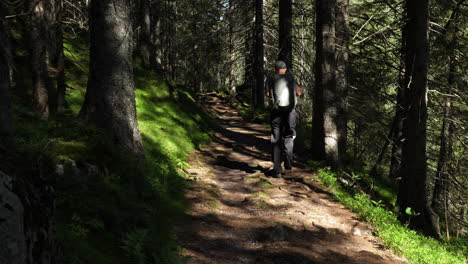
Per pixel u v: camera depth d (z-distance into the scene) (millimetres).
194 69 34938
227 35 27703
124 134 6309
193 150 10281
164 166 7262
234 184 7453
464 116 12289
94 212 3441
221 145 11750
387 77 13617
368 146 15734
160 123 10969
